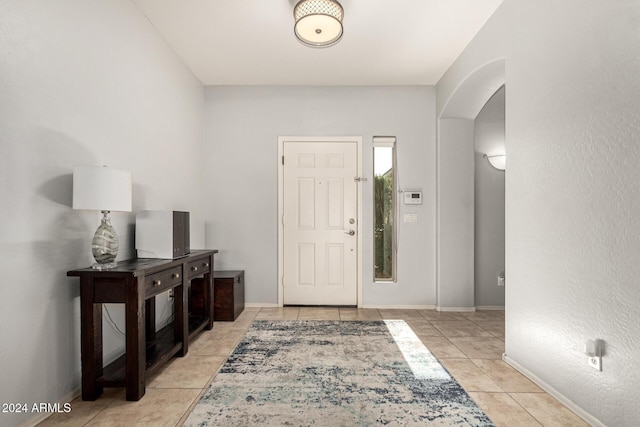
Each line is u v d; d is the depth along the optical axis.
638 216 1.44
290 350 2.69
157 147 2.94
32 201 1.66
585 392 1.74
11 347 1.54
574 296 1.81
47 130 1.74
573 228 1.81
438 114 4.00
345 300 4.10
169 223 2.47
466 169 3.98
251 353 2.62
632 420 1.48
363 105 4.12
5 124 1.51
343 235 4.11
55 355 1.80
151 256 2.49
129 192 1.97
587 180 1.71
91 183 1.78
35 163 1.67
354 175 4.11
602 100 1.62
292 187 4.12
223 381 2.15
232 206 4.12
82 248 2.02
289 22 2.80
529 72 2.20
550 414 1.80
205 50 3.26
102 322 2.09
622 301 1.52
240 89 4.12
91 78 2.07
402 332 3.15
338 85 4.12
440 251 3.97
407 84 4.09
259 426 1.67
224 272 3.86
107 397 1.95
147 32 2.76
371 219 4.11
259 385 2.10
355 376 2.23
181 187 3.45
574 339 1.81
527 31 2.22
